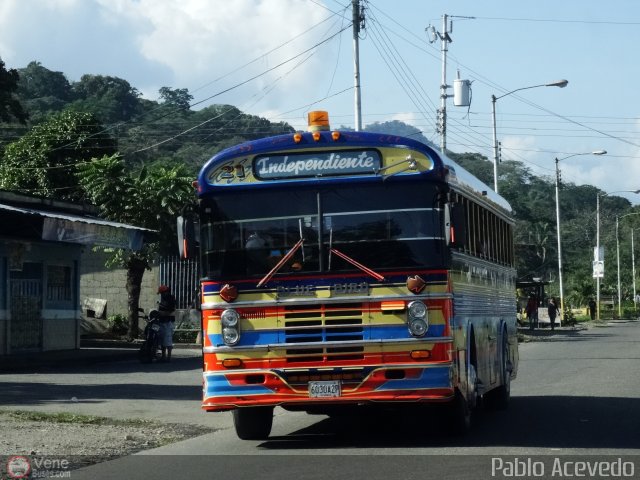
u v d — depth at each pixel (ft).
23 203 90.22
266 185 37.70
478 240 46.44
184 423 46.80
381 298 36.47
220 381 36.96
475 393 42.78
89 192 113.19
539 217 338.95
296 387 36.42
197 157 229.66
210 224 37.93
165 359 88.07
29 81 303.27
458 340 38.52
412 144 37.29
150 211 112.27
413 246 36.78
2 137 199.62
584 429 42.16
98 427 44.24
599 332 175.11
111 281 132.77
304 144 37.70
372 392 36.19
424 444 38.01
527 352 110.83
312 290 36.81
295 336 36.65
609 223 435.12
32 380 67.82
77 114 152.87
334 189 37.42
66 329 95.86
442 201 37.06
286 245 37.32
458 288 39.45
